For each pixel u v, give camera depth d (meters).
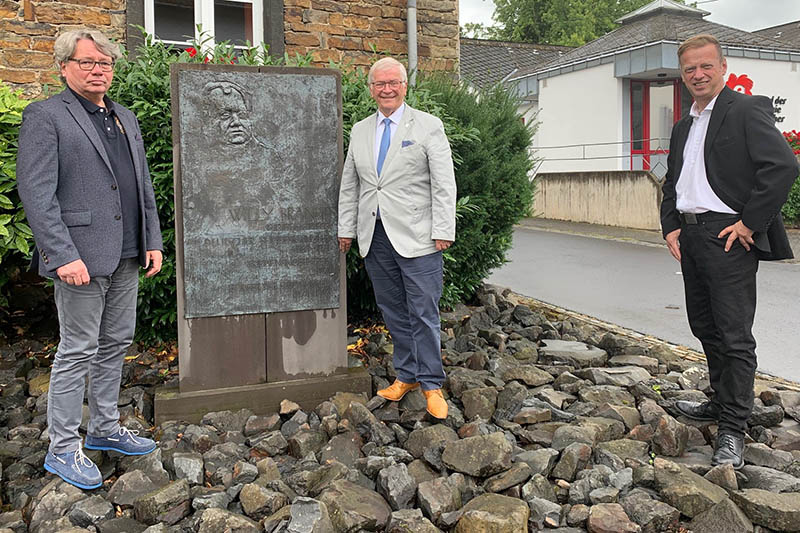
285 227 3.99
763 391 4.09
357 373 4.22
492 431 3.62
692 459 3.44
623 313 6.58
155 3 7.25
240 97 3.83
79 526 2.85
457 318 5.85
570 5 38.97
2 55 6.38
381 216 3.71
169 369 4.68
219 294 3.90
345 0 7.54
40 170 2.91
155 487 3.11
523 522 2.73
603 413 3.79
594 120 18.44
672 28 18.36
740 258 3.35
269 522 2.75
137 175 3.30
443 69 7.96
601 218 14.70
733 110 3.31
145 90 4.55
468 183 5.80
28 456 3.41
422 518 2.76
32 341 5.21
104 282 3.14
